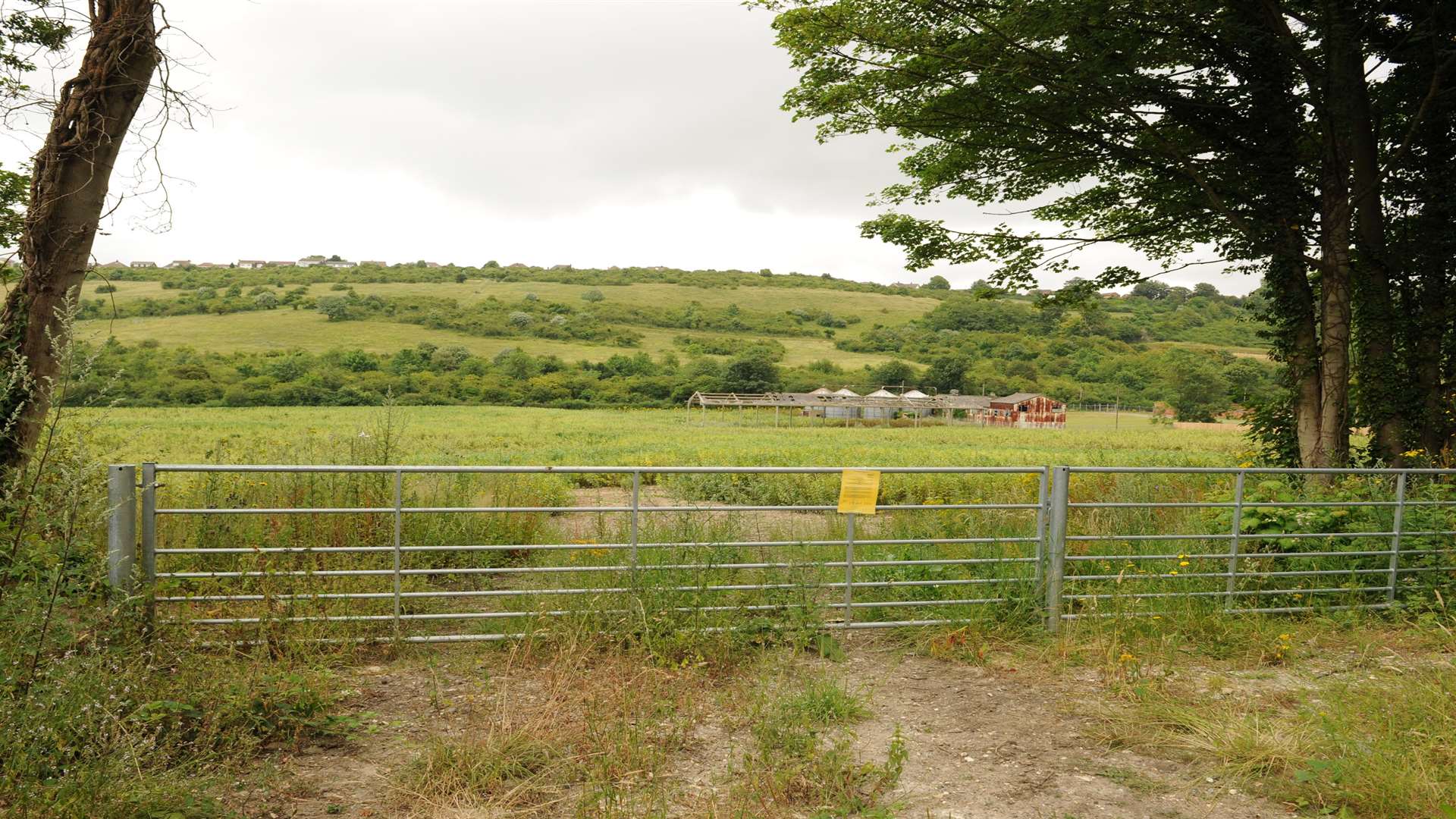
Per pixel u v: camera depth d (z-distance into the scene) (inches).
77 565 199.2
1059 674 245.3
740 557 307.1
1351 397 516.1
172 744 178.1
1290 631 282.2
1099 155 538.0
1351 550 325.1
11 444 276.8
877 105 523.5
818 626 266.5
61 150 285.9
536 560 348.2
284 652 238.2
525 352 5536.4
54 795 141.3
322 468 250.4
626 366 5147.6
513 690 224.8
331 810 160.6
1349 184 489.7
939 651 263.0
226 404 3619.6
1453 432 496.4
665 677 229.8
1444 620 292.4
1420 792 164.7
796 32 486.6
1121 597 287.9
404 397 4069.9
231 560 295.9
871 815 158.9
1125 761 188.9
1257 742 188.9
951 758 190.1
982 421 3912.4
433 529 344.2
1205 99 506.0
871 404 3779.5
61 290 286.4
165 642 220.2
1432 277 498.3
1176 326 6653.5
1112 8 450.3
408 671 240.1
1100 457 1611.7
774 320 7509.8
